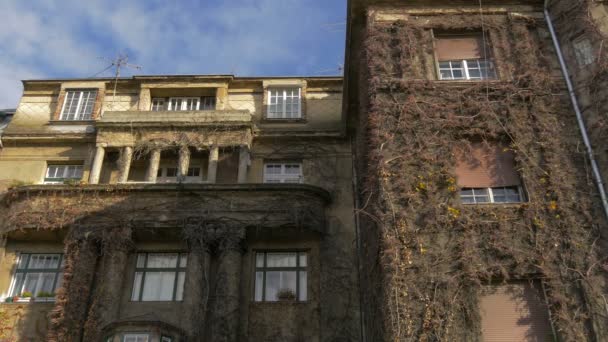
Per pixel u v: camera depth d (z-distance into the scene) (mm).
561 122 14859
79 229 18297
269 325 17812
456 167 14461
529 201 13617
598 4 16109
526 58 16141
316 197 19734
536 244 12922
